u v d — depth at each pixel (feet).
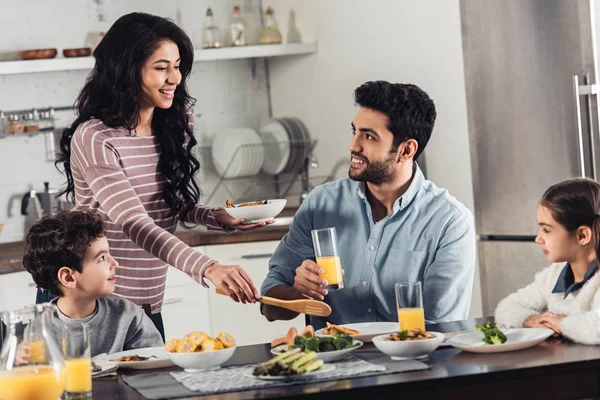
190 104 10.26
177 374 7.05
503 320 7.93
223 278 8.04
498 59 13.51
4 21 16.72
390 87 8.97
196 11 18.26
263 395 6.13
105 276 8.19
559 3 12.75
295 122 17.83
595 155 12.64
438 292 8.91
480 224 14.06
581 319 7.04
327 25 16.85
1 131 16.62
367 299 9.23
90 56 16.55
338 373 6.51
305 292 8.25
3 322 6.57
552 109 12.94
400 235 9.20
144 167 9.75
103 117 9.48
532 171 13.25
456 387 6.29
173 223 10.25
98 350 8.36
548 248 7.64
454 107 14.33
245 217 9.75
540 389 6.42
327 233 8.08
